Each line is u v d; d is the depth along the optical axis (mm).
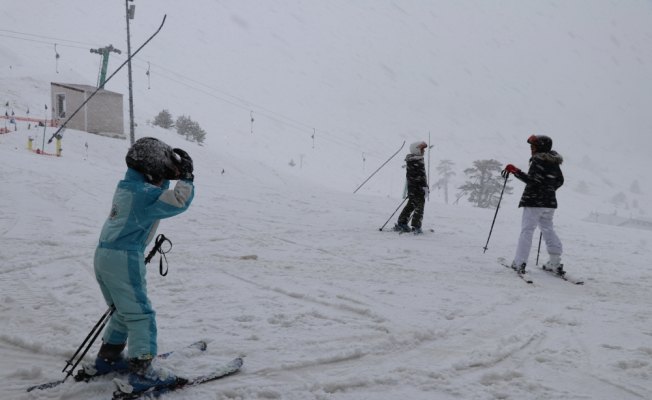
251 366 3086
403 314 4156
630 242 9953
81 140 24406
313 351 3328
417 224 8836
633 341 3783
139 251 2709
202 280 5012
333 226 9164
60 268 5230
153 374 2705
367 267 6051
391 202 13875
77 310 3963
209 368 3018
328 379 2928
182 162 2682
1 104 34406
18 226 7223
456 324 4020
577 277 5969
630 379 3078
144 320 2688
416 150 8852
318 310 4160
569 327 4105
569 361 3352
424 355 3391
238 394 2760
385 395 2799
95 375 2869
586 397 2842
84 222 7832
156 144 2742
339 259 6426
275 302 4367
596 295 5297
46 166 14320
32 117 33000
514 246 8250
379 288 5023
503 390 2906
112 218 2703
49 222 7629
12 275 4938
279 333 3641
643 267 7059
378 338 3611
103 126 27516
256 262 5973
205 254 6293
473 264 6527
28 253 5770
